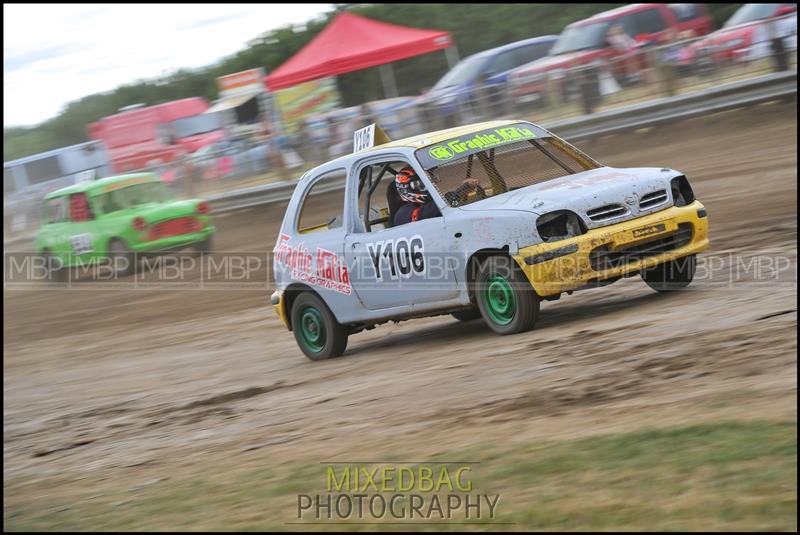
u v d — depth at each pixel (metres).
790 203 26.62
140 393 20.17
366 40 51.50
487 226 16.73
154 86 91.19
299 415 15.09
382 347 20.19
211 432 15.18
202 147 59.66
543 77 44.16
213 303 31.48
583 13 72.94
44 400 21.38
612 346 14.91
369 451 12.03
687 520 8.23
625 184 16.84
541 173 18.30
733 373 12.23
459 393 14.16
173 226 39.66
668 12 48.34
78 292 38.72
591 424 11.34
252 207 49.09
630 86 42.94
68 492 12.95
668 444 10.04
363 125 46.94
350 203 19.28
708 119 41.16
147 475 13.09
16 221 61.34
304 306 20.33
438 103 45.56
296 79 51.62
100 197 40.16
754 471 8.95
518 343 16.45
